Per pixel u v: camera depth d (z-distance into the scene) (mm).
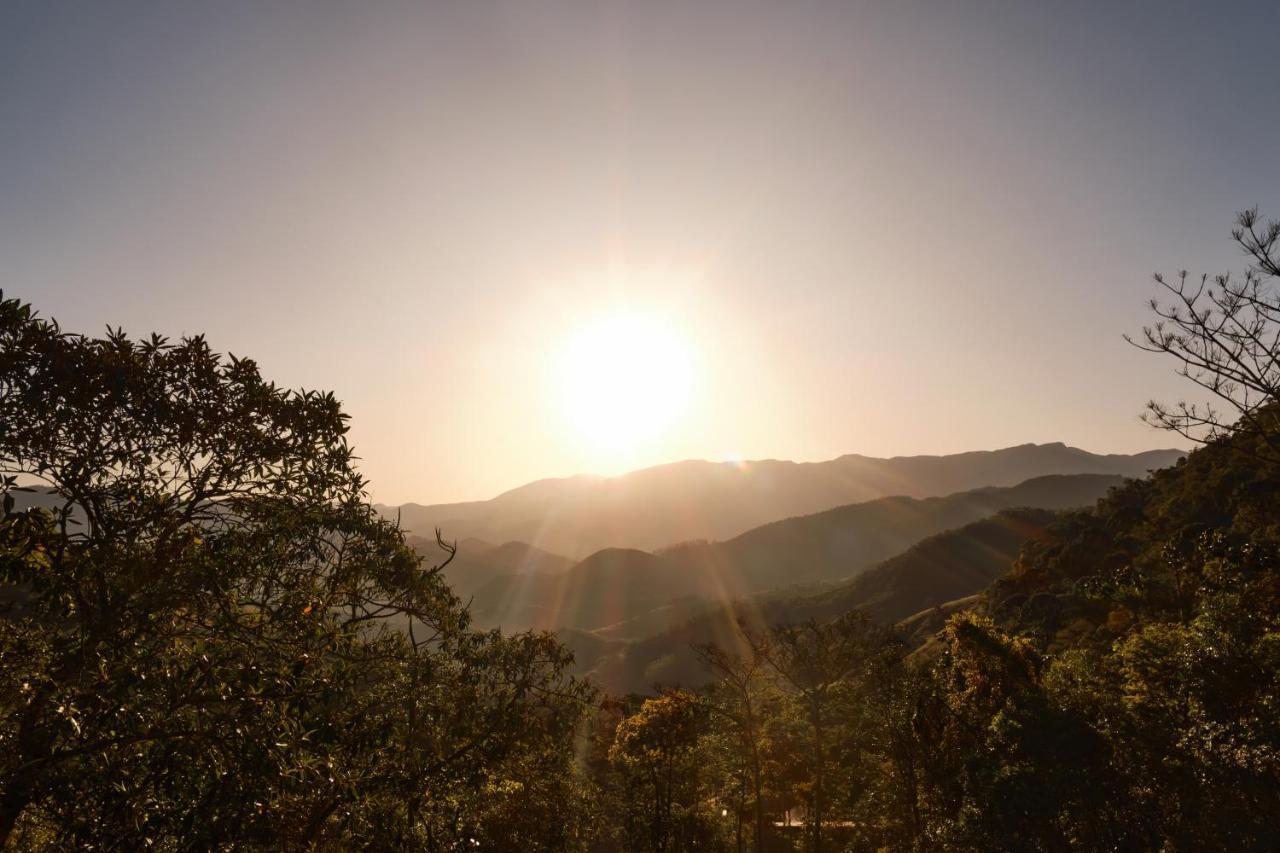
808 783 34750
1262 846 16016
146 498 8078
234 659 7684
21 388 7258
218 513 8812
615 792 32531
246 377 8820
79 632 7500
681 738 32469
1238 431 16891
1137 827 19328
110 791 6805
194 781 6984
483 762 12922
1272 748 16594
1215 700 19719
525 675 14227
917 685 26906
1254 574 22484
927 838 23359
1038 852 19172
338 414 9562
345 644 10023
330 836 10055
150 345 8344
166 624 7934
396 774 10523
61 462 7516
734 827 38281
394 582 11312
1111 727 20984
